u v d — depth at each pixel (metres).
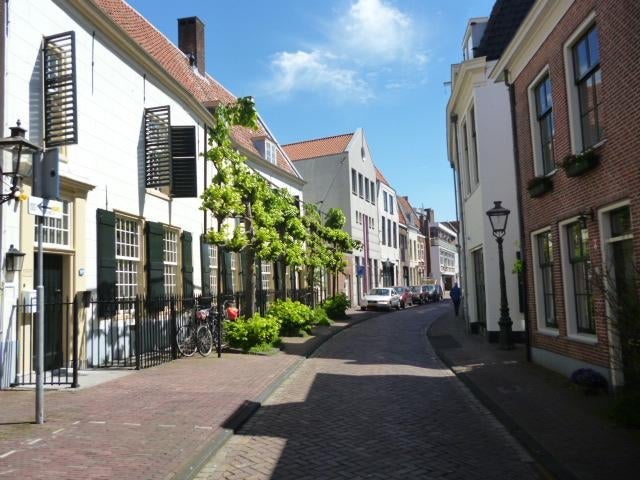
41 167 6.64
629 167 7.38
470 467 5.52
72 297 10.54
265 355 13.66
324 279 32.28
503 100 15.98
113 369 10.88
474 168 17.77
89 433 6.30
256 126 14.81
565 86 9.40
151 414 7.29
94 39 11.60
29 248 9.35
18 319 9.02
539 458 5.52
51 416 7.04
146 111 13.74
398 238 50.72
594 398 8.00
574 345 9.49
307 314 19.05
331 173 36.56
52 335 10.20
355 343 17.41
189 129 14.89
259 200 15.48
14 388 8.77
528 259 11.84
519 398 8.29
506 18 16.61
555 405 7.71
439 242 69.69
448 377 11.05
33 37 9.66
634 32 7.10
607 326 8.00
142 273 13.29
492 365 11.75
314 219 25.03
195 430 6.54
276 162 26.38
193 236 16.36
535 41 10.70
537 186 10.63
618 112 7.61
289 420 7.54
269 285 23.00
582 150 8.82
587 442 5.95
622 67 7.45
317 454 5.98
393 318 27.78
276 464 5.65
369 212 41.09
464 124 19.59
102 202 11.74
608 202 8.00
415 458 5.81
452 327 21.48
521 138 11.91
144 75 13.74
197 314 13.45
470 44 20.83
